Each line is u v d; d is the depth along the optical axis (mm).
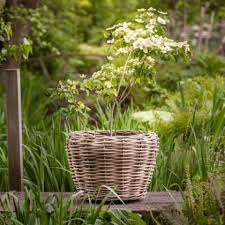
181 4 13367
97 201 5773
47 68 14180
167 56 5746
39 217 5234
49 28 13367
